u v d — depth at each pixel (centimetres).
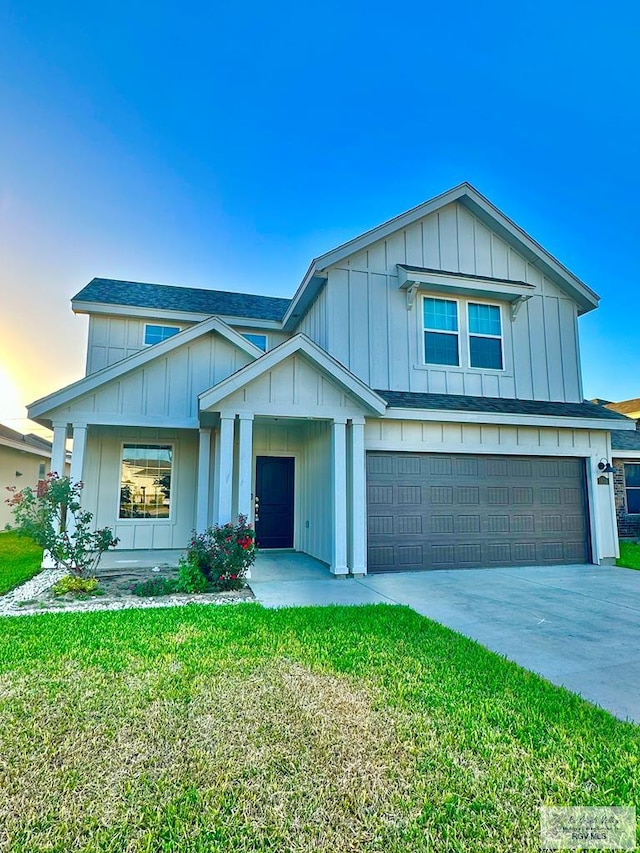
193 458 1196
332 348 975
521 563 966
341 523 835
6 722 305
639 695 367
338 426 850
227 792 243
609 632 524
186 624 519
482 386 1059
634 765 270
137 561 993
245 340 1066
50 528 738
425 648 457
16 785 245
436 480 934
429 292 1054
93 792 241
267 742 288
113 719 311
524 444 995
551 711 332
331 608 600
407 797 241
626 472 1495
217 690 356
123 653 428
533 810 233
